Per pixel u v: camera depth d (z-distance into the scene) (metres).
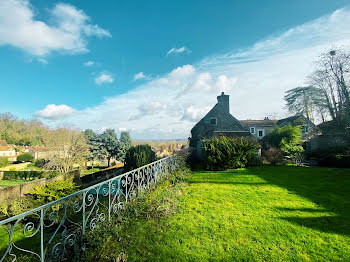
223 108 20.95
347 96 18.17
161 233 3.35
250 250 2.94
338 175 9.09
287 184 7.30
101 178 17.78
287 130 17.78
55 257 2.20
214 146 11.81
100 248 2.44
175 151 12.72
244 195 5.80
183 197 5.59
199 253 2.85
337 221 3.90
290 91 27.52
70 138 25.17
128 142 41.56
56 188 6.29
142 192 4.50
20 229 5.08
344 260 2.68
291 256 2.79
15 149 42.12
